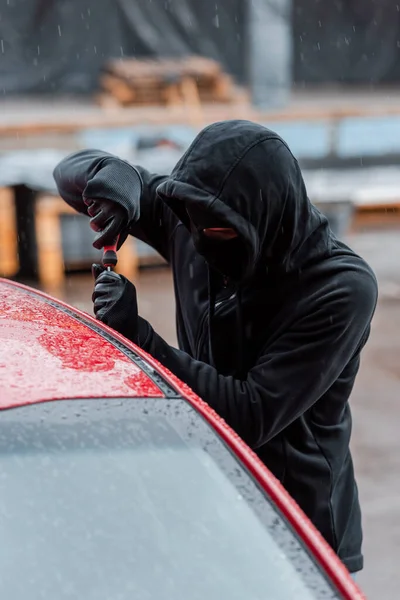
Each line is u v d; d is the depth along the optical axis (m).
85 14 48.47
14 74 48.19
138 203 4.34
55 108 43.41
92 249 17.05
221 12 49.22
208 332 4.31
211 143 3.78
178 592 2.67
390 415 10.61
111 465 2.90
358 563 4.43
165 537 2.78
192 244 4.55
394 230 21.84
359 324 3.92
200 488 2.90
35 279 16.92
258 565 2.76
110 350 3.35
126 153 18.62
